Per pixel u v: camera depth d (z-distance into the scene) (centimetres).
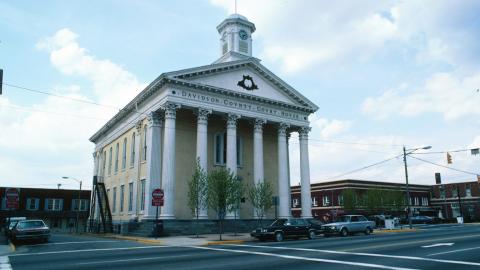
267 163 4059
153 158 3294
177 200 3344
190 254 1638
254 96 3631
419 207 7881
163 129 3434
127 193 3922
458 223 6419
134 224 3312
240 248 1923
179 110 3559
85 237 3138
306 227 2627
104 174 4950
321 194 6844
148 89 3431
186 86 3284
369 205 5550
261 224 3100
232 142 3456
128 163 4003
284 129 3878
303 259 1423
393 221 3925
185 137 3544
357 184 6544
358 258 1442
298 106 3953
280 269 1195
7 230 2939
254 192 3133
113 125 4678
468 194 7962
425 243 2042
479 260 1375
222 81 3512
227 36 4188
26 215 6297
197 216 2841
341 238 2620
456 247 1817
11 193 2748
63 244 2295
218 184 2714
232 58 3988
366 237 2681
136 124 3819
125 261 1410
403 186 7456
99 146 5322
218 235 2919
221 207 2688
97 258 1518
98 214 4778
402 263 1305
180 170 3428
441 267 1219
